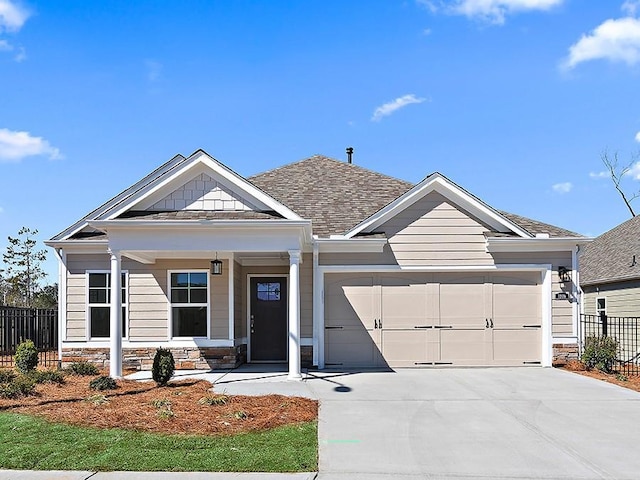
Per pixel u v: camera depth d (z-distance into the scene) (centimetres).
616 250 2305
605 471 702
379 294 1562
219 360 1534
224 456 726
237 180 1362
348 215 1652
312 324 1544
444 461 735
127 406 982
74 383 1245
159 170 1611
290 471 682
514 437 849
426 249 1558
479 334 1559
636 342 1906
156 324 1552
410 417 962
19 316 1966
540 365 1557
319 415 969
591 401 1097
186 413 934
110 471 677
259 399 1057
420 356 1548
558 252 1570
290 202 1738
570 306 1565
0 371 1250
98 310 1591
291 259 1320
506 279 1573
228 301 1550
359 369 1510
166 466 689
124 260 1570
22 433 816
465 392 1176
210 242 1310
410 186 1850
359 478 668
